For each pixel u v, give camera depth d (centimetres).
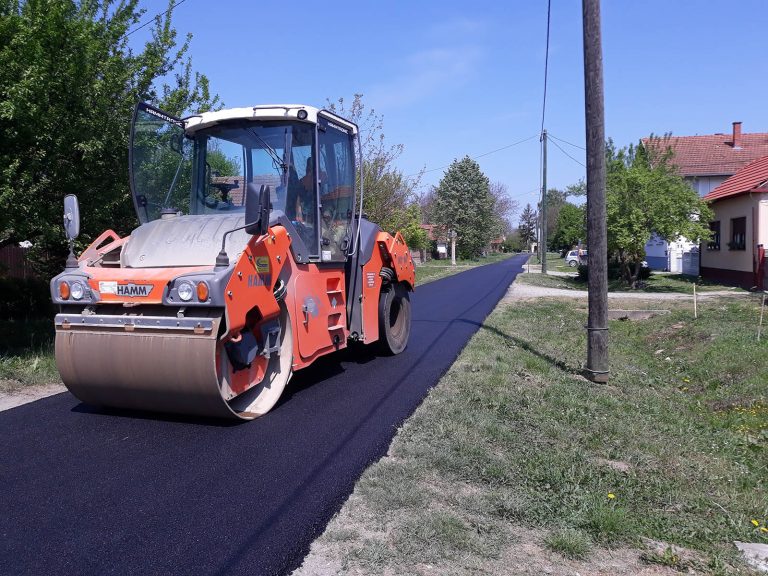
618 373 938
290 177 690
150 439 557
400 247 954
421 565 363
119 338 561
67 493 448
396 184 2433
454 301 1848
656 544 416
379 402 681
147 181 692
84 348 571
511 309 1647
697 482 534
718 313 1444
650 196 2166
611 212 2195
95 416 623
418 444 546
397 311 982
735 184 2366
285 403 677
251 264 578
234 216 640
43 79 833
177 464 501
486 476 488
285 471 488
